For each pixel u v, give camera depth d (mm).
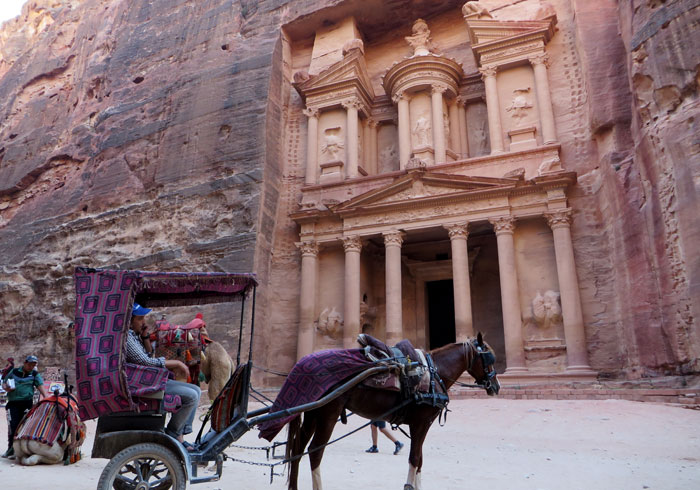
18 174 35469
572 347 19219
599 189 20797
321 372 5559
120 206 29125
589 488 6191
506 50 24547
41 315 28922
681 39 16328
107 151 31172
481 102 26625
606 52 21391
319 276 25031
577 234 20984
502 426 12094
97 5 41375
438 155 24484
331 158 26719
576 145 22312
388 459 8531
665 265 15953
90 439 11461
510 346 20000
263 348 23750
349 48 27516
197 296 6645
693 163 15141
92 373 4812
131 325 5801
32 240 31516
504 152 23188
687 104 16078
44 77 41250
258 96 27328
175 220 26828
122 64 34406
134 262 26984
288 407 5465
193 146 27984
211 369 9500
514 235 22078
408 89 26062
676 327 15336
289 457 5438
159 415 5188
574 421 12125
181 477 4895
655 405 13633
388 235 23234
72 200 31359
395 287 22453
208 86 29094
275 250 25859
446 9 29000
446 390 6383
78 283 5117
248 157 26109
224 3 31844
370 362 5762
